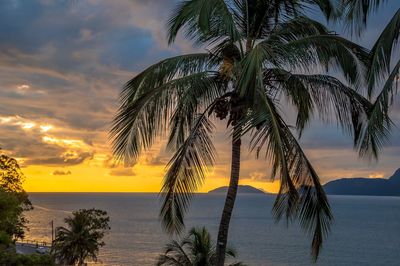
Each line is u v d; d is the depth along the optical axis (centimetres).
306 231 1095
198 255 2192
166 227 1144
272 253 9788
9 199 2647
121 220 19338
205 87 1163
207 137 1165
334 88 1143
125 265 8225
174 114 1217
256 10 1216
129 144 1151
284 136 977
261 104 934
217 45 1148
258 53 912
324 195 1062
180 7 1139
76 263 5447
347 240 12425
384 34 616
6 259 1822
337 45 1018
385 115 620
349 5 757
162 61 1206
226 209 1191
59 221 18850
